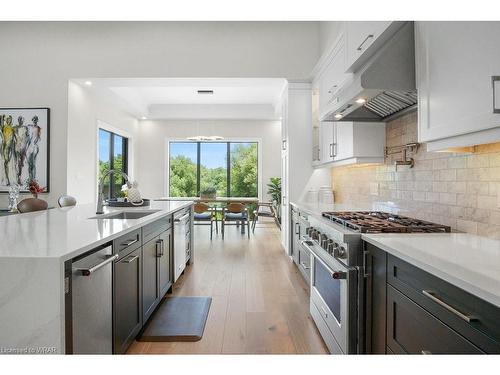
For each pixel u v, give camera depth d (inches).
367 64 84.1
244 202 252.7
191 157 319.0
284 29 174.1
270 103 289.3
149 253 92.1
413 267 48.3
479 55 46.5
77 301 51.4
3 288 45.9
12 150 176.1
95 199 212.7
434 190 79.7
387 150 106.4
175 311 104.5
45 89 176.1
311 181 174.1
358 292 66.0
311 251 93.0
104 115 229.5
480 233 63.9
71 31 175.3
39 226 72.8
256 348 81.7
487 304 33.6
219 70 174.6
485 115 45.4
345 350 66.7
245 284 132.3
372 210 118.1
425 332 45.0
